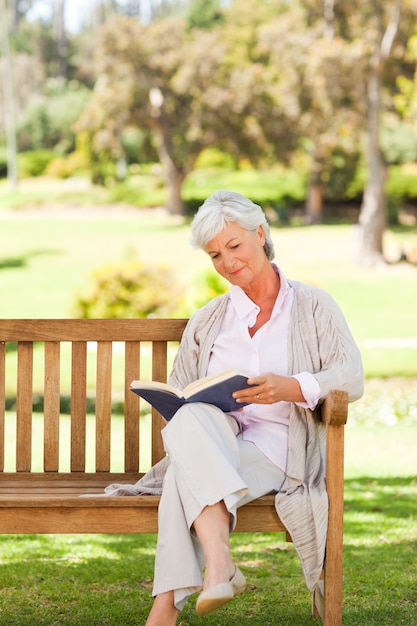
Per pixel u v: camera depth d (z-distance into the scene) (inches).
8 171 2413.9
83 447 159.8
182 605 124.5
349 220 1813.5
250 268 139.8
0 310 973.2
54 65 3110.2
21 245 1460.4
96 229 1625.2
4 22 2335.1
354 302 961.5
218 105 1608.0
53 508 132.0
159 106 1691.7
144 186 2055.9
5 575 173.9
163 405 135.6
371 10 1131.3
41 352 631.8
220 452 125.8
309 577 128.9
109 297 711.1
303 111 1330.0
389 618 146.0
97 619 147.5
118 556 189.8
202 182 1989.4
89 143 1945.1
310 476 134.2
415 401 492.1
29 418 159.6
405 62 1171.9
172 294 715.4
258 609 153.1
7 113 2613.2
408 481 271.7
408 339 733.3
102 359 159.9
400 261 1268.5
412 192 1771.7
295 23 1253.1
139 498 131.3
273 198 1866.4
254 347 141.6
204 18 2605.8
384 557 184.5
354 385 137.9
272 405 139.9
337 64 1162.6
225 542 122.1
